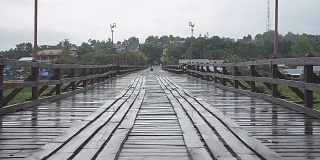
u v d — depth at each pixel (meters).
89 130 5.66
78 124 6.16
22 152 4.27
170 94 13.12
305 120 6.79
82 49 100.38
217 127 5.92
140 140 5.04
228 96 12.04
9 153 4.22
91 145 4.65
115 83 21.58
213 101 10.32
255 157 4.10
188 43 108.94
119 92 14.19
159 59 150.12
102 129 5.80
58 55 95.75
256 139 4.98
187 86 18.14
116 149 4.41
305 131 5.71
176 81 24.14
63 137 5.07
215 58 85.69
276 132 5.61
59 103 9.88
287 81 8.61
